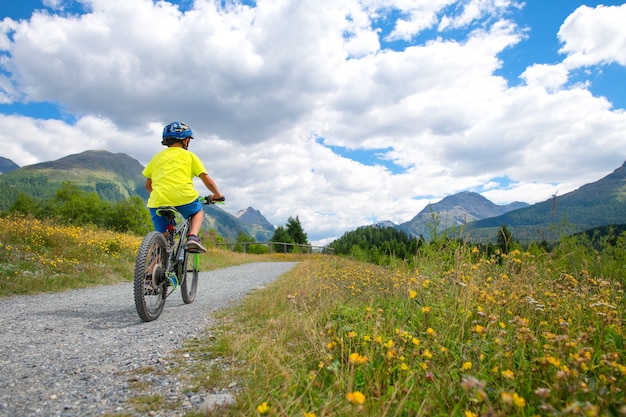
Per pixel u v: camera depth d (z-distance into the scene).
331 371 2.02
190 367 2.36
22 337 3.04
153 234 4.00
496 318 2.46
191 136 4.71
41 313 4.20
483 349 2.21
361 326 2.82
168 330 3.42
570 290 3.43
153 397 1.89
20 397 1.84
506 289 3.53
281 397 1.69
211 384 2.05
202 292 6.64
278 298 4.80
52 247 9.38
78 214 46.00
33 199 50.66
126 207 48.56
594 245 5.98
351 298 4.40
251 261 23.06
